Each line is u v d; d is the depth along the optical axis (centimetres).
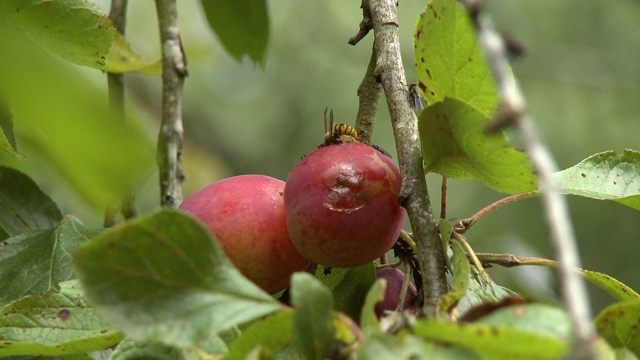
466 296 117
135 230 110
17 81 106
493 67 108
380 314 121
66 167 107
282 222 121
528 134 107
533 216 251
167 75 133
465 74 121
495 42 108
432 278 116
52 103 106
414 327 108
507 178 116
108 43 124
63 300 118
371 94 125
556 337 107
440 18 120
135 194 130
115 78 132
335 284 123
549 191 106
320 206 119
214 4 140
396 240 120
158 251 110
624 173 123
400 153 119
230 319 110
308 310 109
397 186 120
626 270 251
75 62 125
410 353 107
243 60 141
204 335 110
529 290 143
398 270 122
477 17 108
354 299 122
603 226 254
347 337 110
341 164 119
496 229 250
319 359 109
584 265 251
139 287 110
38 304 118
